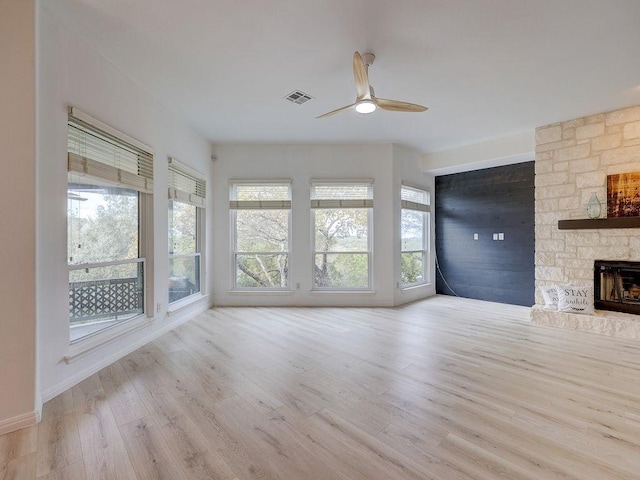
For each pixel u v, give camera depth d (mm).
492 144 4836
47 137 2154
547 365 2734
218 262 4988
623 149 3684
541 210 4277
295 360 2854
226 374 2564
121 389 2312
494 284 5414
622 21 2207
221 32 2348
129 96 2996
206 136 4605
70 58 2328
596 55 2627
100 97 2629
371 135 4633
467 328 3844
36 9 1929
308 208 4992
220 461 1578
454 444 1700
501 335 3568
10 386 1824
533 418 1942
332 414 1990
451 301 5438
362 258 5145
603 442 1715
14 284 1845
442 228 6082
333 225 5125
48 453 1629
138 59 2697
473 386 2355
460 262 5840
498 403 2115
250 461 1578
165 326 3635
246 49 2562
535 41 2449
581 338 3459
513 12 2133
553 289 4098
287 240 5055
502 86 3174
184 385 2375
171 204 3906
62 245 2279
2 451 1641
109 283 2850
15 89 1853
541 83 3115
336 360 2854
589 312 3752
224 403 2119
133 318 3127
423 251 5934
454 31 2334
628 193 3625
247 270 5078
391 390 2295
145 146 3189
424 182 5773
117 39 2434
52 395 2182
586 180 3924
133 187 3033
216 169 4973
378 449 1663
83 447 1676
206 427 1854
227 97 3400
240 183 4965
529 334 3607
